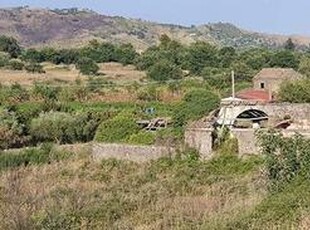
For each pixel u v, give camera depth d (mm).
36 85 94625
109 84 105062
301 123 53250
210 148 49969
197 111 57438
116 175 47938
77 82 109250
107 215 30234
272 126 49938
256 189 34094
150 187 41125
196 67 130750
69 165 52719
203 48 138000
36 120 68625
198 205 31422
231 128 51344
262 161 40562
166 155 50812
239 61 125125
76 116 68938
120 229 27297
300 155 30219
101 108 75750
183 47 154000
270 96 73688
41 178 47500
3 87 97812
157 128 57750
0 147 64312
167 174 47000
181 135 53344
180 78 116750
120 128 57312
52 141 67562
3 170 51312
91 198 36250
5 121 66500
